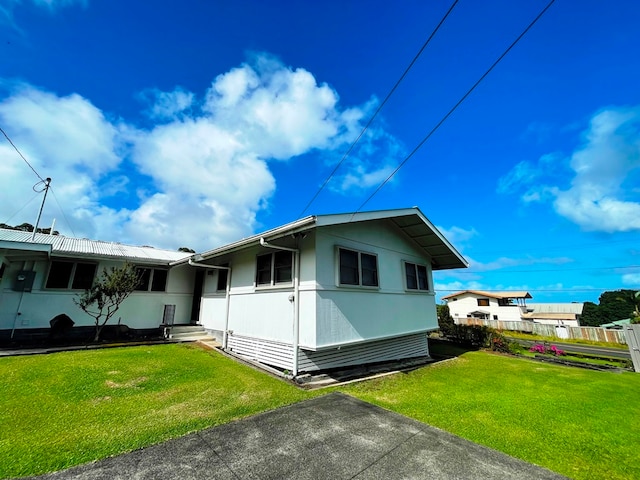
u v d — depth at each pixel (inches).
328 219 203.8
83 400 148.3
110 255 346.9
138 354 262.8
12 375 183.3
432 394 188.5
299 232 219.8
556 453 112.3
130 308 375.9
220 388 177.5
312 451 103.8
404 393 188.4
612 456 111.1
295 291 228.5
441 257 393.4
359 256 262.4
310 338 210.8
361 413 144.0
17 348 268.8
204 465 92.4
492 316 1398.9
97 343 308.3
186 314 423.5
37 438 106.7
